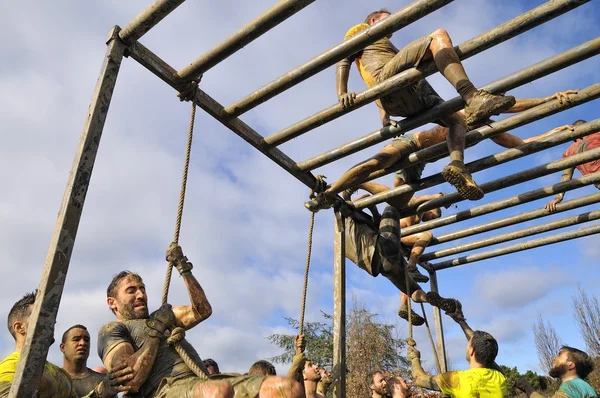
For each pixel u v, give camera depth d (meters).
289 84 3.38
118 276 3.27
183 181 3.30
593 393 3.77
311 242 4.50
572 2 2.71
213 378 2.72
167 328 2.96
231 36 3.10
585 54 3.02
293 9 2.86
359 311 18.36
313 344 20.09
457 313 5.05
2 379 2.74
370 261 4.87
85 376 4.11
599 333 17.95
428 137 4.36
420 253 5.50
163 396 2.69
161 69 3.28
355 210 5.04
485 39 3.04
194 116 3.50
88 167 2.65
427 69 3.29
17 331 3.24
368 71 3.88
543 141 3.88
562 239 5.29
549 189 4.41
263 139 4.06
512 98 2.89
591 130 3.66
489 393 3.57
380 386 4.88
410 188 4.52
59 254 2.40
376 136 3.91
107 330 2.98
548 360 20.03
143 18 2.90
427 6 2.78
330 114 3.66
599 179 4.16
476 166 4.18
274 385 2.57
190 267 3.13
